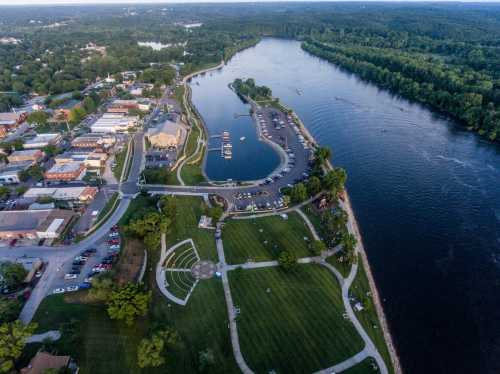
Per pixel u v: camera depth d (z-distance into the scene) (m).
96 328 106.25
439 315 119.69
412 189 192.75
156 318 110.75
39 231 143.50
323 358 100.50
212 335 106.19
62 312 111.56
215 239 147.88
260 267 133.00
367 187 195.38
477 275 135.88
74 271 127.56
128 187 186.62
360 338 107.00
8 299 112.19
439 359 105.69
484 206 177.12
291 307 116.38
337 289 124.19
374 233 158.25
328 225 154.25
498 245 150.62
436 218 168.25
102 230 151.38
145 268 131.50
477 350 108.62
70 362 95.12
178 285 124.44
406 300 124.88
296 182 194.88
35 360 91.50
